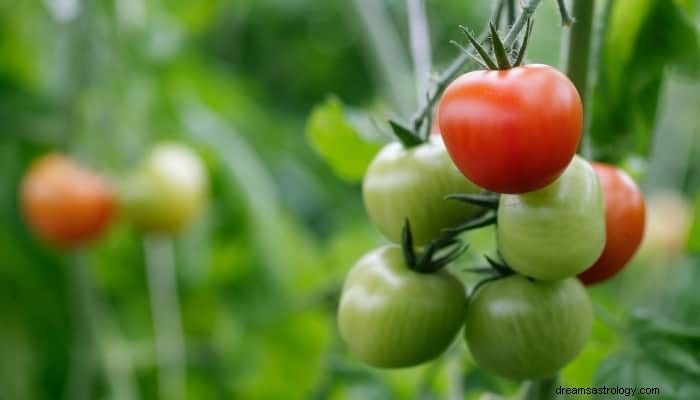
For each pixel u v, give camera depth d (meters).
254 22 2.57
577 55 1.01
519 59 0.94
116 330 1.84
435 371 1.22
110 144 1.61
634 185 1.02
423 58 1.18
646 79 1.11
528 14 0.95
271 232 1.86
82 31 1.58
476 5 2.31
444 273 1.01
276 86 2.68
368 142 1.15
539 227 0.96
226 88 2.13
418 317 1.00
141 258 1.95
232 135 1.95
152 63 1.75
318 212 2.33
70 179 1.51
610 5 1.09
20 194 1.87
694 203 1.22
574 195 0.96
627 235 1.01
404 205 1.01
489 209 1.00
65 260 1.78
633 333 1.07
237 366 1.78
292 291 1.78
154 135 1.84
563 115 0.93
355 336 1.02
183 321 1.96
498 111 0.93
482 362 1.01
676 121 2.15
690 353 1.05
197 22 2.00
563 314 0.99
